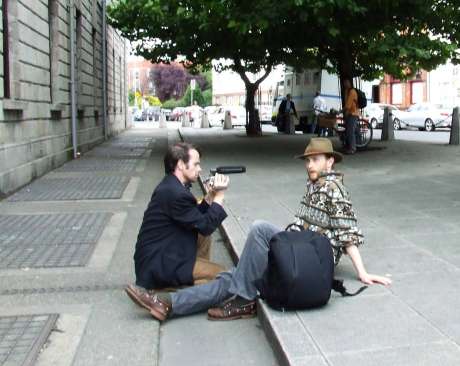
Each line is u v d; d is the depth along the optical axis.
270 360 4.05
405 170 11.80
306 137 22.94
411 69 19.81
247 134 24.44
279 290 4.27
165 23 18.09
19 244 7.08
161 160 15.84
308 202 4.90
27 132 12.10
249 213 7.80
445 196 8.77
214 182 4.84
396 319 4.09
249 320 4.72
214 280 4.85
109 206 9.38
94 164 15.03
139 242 4.89
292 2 12.02
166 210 4.77
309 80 28.33
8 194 10.40
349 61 15.98
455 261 5.39
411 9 13.66
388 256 5.58
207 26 15.25
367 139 16.78
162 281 4.81
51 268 6.18
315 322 4.09
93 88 21.09
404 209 7.82
